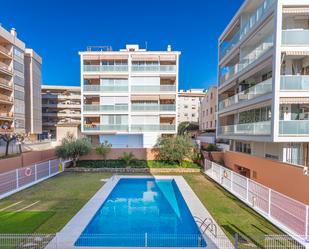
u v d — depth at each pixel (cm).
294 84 1435
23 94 3978
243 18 2127
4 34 3431
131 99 3244
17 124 3769
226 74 2514
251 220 1046
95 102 3403
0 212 1116
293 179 1213
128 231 1020
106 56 3259
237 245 729
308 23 1569
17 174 1561
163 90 3253
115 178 1956
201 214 1121
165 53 3272
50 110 6297
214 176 1927
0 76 3578
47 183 1762
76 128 3519
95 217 1111
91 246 783
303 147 1609
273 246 784
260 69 1738
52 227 938
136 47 3566
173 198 1583
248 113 2114
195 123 5944
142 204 1442
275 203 1034
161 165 2469
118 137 3322
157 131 3231
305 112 1583
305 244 775
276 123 1442
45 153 2447
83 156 2595
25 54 4525
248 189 1292
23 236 795
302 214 859
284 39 1441
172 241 834
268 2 1583
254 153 2059
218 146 2889
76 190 1546
